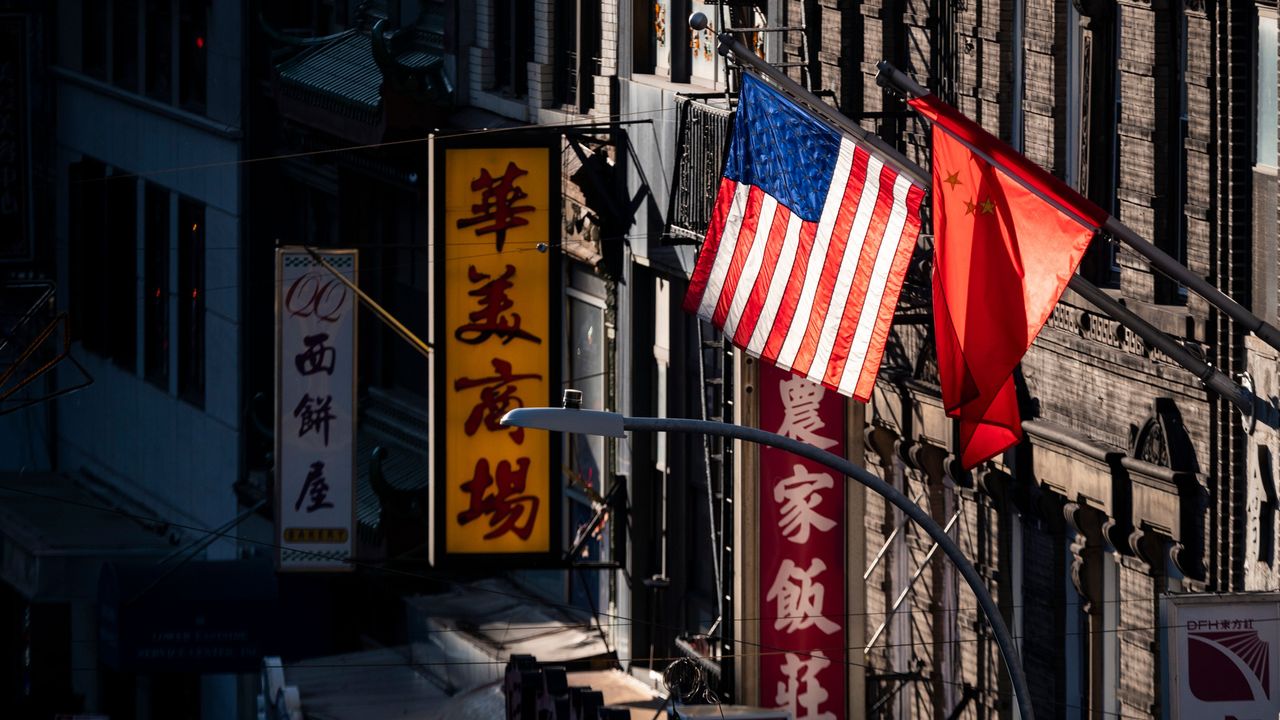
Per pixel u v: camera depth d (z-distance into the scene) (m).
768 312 50.94
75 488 137.25
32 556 116.69
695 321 73.81
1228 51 46.62
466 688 81.62
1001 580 57.78
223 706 114.12
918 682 62.59
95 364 137.50
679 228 69.56
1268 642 42.12
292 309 83.31
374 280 102.06
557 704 60.31
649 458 78.25
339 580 95.94
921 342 61.19
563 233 83.94
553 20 83.94
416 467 95.12
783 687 65.38
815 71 66.81
